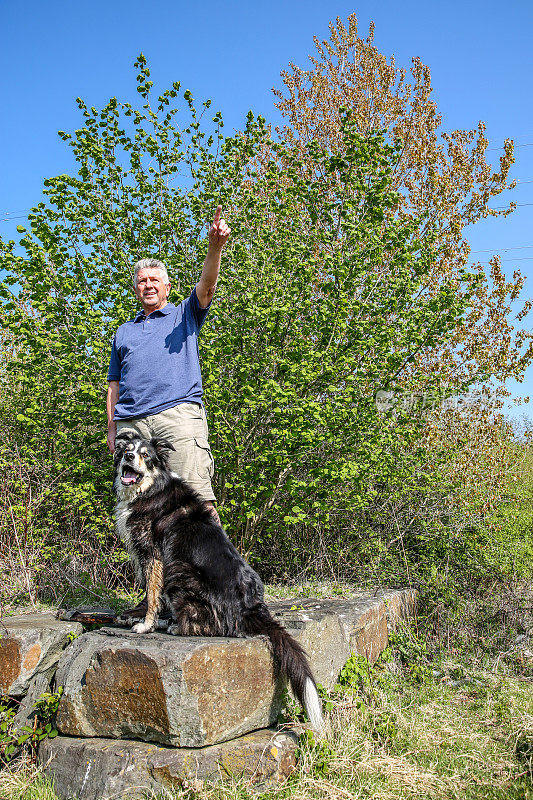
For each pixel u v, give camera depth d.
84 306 6.46
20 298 6.53
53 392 6.86
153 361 4.22
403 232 7.20
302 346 6.53
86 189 6.64
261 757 3.32
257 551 8.26
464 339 10.20
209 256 4.05
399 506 8.23
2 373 8.33
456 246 10.80
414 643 6.26
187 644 3.37
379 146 7.12
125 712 3.36
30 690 3.78
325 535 8.14
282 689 3.79
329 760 3.48
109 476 6.76
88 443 6.87
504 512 9.06
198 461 4.22
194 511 4.00
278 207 6.93
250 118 6.83
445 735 4.16
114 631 3.89
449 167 12.45
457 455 8.87
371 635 5.51
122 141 6.73
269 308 6.21
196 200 6.74
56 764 3.39
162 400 4.17
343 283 6.86
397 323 7.25
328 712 3.94
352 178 6.87
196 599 3.78
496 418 9.69
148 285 4.43
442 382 8.52
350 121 6.96
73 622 4.19
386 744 3.93
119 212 6.79
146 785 3.13
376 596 6.38
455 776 3.53
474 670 5.79
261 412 6.64
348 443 7.15
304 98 14.20
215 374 6.43
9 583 5.95
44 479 7.15
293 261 6.68
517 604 7.05
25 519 6.59
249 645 3.57
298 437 6.38
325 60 14.42
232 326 6.54
